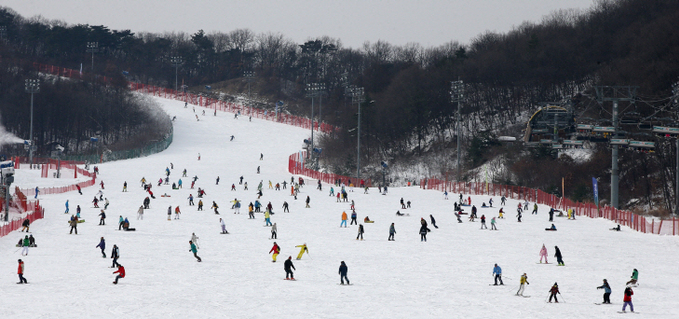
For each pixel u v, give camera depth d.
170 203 85.50
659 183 101.94
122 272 39.62
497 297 36.91
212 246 54.66
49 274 42.00
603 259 50.53
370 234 62.97
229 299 35.72
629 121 83.94
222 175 119.44
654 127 81.06
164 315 32.03
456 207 78.75
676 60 112.06
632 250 54.97
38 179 105.12
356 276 42.72
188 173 120.25
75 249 51.62
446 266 46.81
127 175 115.12
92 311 32.56
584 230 67.38
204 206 83.75
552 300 36.22
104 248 48.94
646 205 99.75
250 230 64.44
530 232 65.62
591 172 112.00
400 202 87.19
